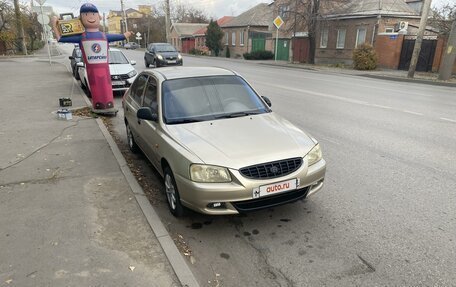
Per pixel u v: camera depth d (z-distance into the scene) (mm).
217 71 5520
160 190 5031
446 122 8797
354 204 4477
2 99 11406
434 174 5422
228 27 50906
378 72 23578
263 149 3852
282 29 39094
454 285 3033
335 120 9000
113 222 3910
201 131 4219
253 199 3676
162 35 80250
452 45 18469
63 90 13445
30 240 3547
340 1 29000
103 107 9414
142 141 5406
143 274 3061
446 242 3641
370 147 6777
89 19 8703
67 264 3180
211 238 3820
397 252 3496
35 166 5590
